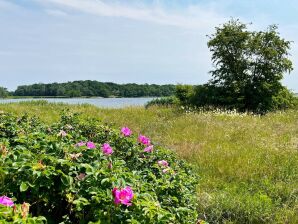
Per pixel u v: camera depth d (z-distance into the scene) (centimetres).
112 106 2000
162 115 1692
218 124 1382
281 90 2292
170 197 362
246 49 2258
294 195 609
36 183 308
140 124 1378
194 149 937
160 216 276
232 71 2286
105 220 282
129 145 524
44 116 1410
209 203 558
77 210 302
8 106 1755
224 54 2269
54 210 328
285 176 721
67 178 312
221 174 752
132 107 1972
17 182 313
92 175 319
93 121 673
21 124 613
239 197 586
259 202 563
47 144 382
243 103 2278
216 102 2253
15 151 354
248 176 731
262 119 1642
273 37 2253
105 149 424
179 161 547
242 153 894
